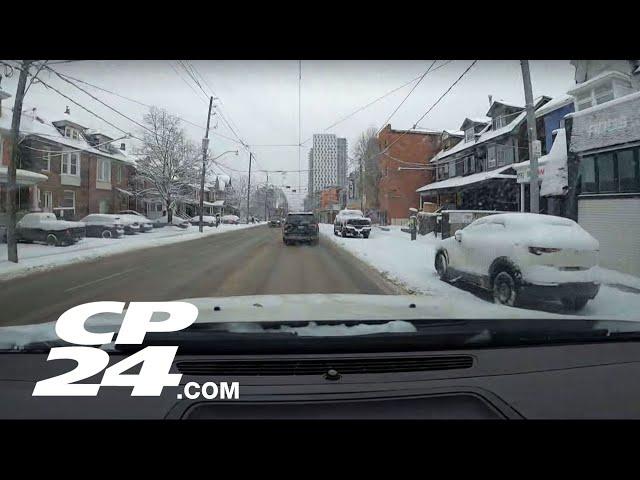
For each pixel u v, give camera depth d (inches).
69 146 1145.4
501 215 305.7
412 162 1596.9
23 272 450.3
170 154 1437.0
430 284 357.4
